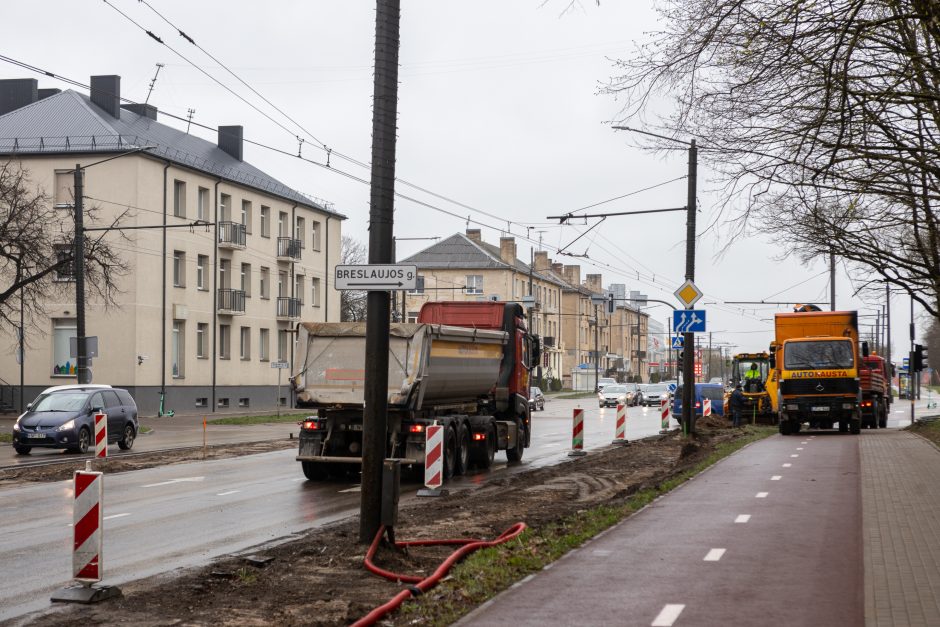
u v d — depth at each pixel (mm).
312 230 69062
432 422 20203
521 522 12828
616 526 12508
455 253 95250
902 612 7949
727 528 12297
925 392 131625
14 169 50250
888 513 13570
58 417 28250
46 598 9281
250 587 9602
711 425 42125
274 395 63500
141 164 50062
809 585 8992
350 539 12141
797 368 34562
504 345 25062
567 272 124625
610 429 41406
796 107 12117
